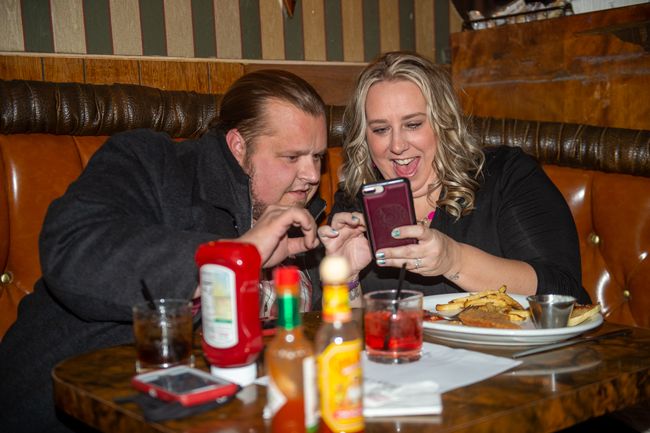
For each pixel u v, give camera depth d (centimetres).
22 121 210
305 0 289
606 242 240
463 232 201
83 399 105
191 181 169
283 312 89
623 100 250
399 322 115
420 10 319
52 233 140
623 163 237
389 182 154
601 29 254
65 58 235
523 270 169
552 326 130
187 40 262
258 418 94
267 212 140
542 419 98
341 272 89
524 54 278
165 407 95
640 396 111
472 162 205
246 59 276
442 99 199
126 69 247
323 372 89
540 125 259
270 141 169
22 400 147
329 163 259
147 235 136
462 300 146
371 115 200
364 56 307
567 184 249
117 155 159
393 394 98
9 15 227
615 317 237
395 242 157
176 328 114
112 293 135
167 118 235
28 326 156
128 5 249
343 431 88
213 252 108
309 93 172
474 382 106
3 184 206
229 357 106
